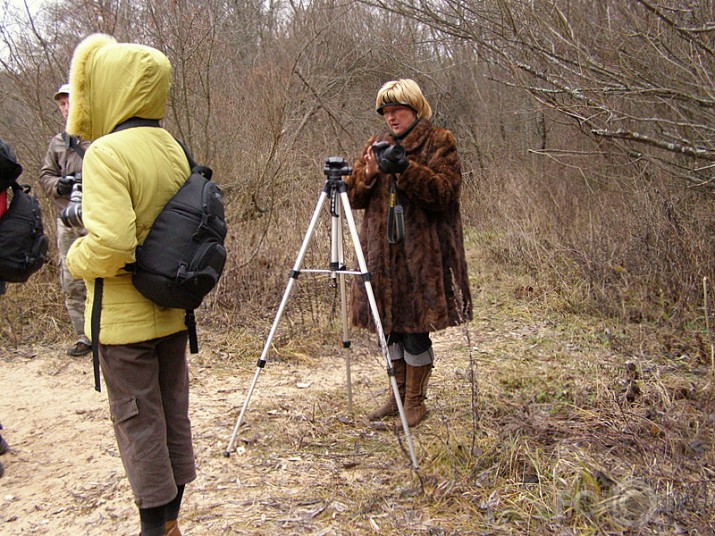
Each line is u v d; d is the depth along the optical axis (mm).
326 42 13344
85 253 2309
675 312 5488
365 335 5586
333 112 12836
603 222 7422
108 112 2494
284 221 7406
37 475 3434
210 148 9523
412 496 3064
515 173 10336
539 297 6547
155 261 2398
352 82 13898
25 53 7840
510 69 7191
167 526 2652
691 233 6262
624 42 6559
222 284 6266
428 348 3756
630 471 3053
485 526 2801
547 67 7129
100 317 2451
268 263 6535
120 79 2453
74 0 8375
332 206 3602
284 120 9891
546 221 8141
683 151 5988
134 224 2334
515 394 4203
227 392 4500
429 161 3555
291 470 3367
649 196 7059
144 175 2430
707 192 7234
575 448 3248
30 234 3336
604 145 7898
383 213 3654
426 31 13180
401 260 3617
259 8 13086
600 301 6109
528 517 2811
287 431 3807
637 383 3986
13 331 5586
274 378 4777
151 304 2496
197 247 2445
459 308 3457
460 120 13539
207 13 9336
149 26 8656
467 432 3553
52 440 3836
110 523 2996
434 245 3605
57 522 3012
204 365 5023
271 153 8727
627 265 6449
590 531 2691
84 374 4891
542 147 11062
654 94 6219
